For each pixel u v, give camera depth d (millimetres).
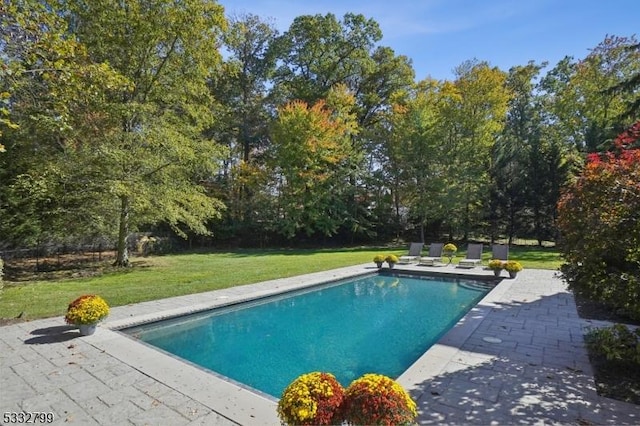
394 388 2340
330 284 9852
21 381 3646
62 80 5660
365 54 23391
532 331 5250
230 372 4723
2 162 10938
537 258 14328
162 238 19484
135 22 11641
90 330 5148
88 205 11773
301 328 6629
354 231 22625
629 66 17938
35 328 5430
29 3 5035
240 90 23547
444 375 3732
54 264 13188
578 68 19969
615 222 3678
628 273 3801
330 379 2566
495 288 8453
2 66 4859
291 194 21641
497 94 19500
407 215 24125
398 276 11602
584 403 3131
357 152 22844
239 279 9734
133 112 11469
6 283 9266
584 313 6250
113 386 3537
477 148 19859
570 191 4516
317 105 20953
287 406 2363
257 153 24906
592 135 17359
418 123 20156
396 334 6273
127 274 10883
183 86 13125
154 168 11508
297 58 23766
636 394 3299
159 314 6203
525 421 2842
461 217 20672
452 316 7371
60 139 11422
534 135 23516
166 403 3195
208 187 21891
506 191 19594
